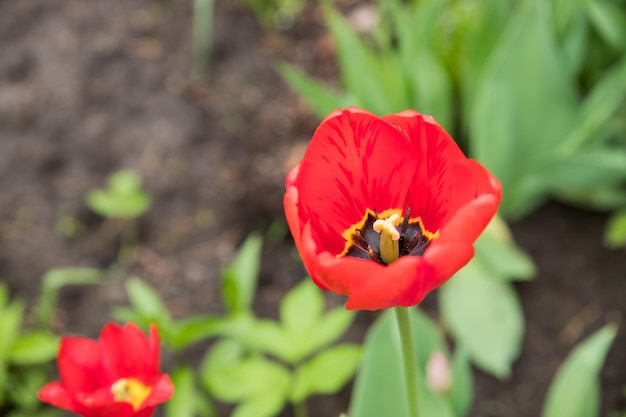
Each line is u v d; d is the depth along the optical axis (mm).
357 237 623
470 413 993
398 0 1376
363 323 1075
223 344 960
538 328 1059
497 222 1071
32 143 1280
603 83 1105
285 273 1133
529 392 1002
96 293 1128
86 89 1337
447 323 1038
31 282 1138
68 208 1213
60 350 708
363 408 744
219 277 1126
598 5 1094
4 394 998
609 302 1069
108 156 1263
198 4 1406
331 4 1450
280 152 1258
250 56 1384
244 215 1191
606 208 1168
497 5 1106
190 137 1273
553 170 1104
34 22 1438
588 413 824
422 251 613
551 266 1114
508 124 1054
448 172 603
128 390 711
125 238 1182
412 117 604
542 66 1033
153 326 708
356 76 1061
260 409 850
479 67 1136
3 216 1211
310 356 1049
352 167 614
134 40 1403
